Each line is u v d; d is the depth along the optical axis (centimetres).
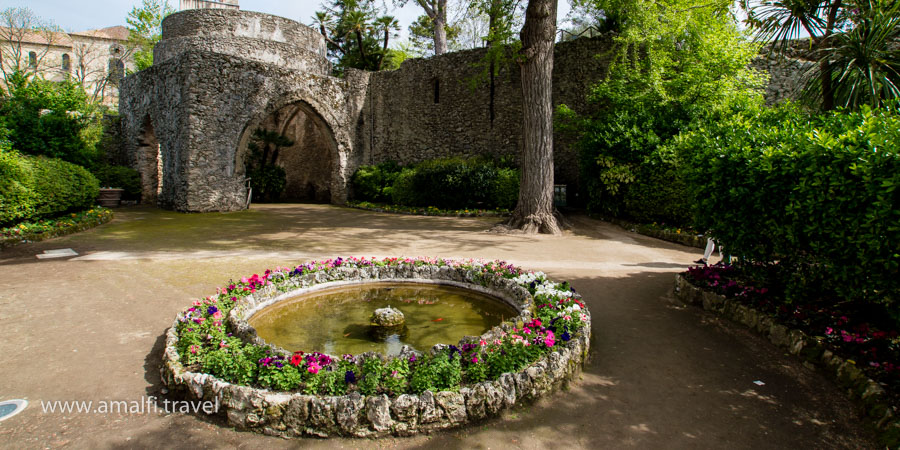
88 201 1098
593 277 597
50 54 3170
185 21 1655
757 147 419
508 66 1602
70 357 342
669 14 1061
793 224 365
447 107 1738
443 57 1739
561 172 1470
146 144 1619
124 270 601
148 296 492
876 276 309
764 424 271
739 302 429
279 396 252
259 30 1716
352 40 2595
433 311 447
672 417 278
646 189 993
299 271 498
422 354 292
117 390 294
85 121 1550
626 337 398
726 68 1008
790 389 309
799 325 369
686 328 417
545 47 991
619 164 1052
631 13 1117
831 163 337
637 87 1131
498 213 1338
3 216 755
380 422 247
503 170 1419
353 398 250
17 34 2809
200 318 348
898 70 539
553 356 304
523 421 269
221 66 1387
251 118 1466
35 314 431
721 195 446
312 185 2112
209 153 1375
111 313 438
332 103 1720
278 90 1532
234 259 683
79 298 481
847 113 525
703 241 813
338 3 2509
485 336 321
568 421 272
